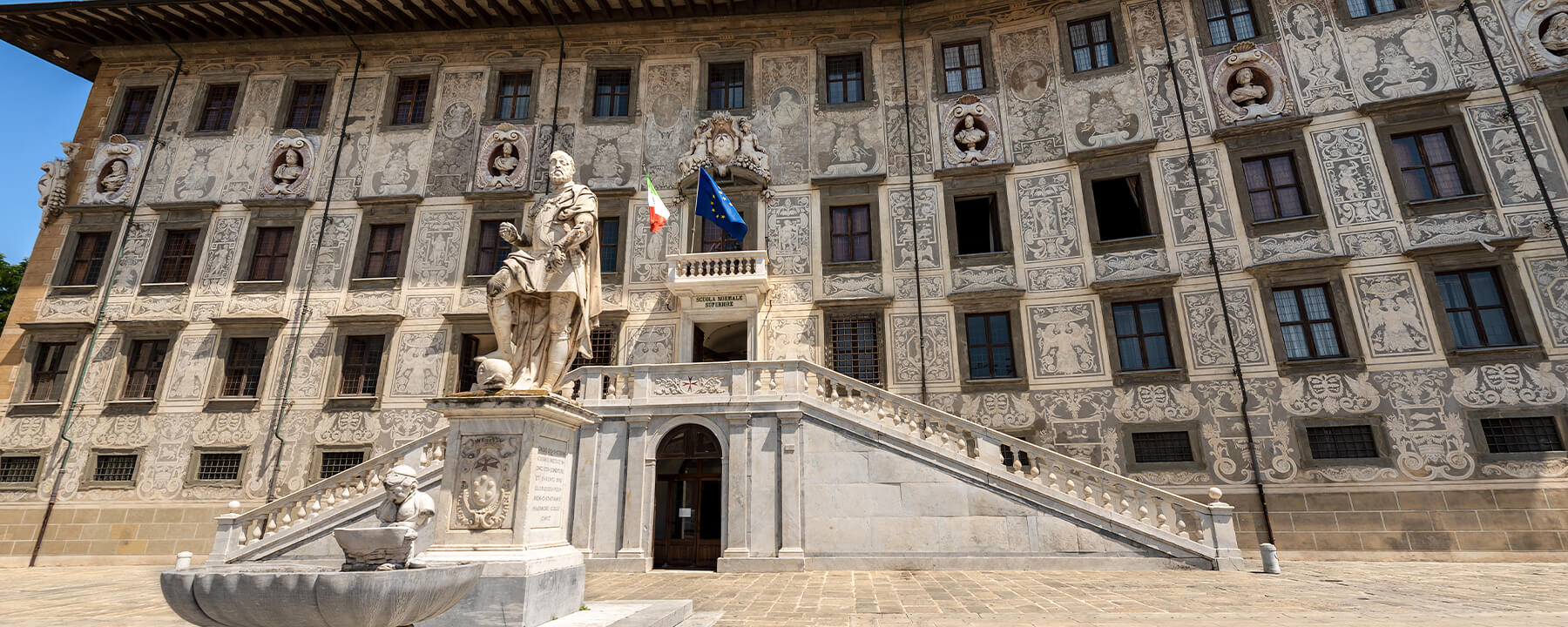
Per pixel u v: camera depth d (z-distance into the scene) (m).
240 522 13.82
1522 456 14.23
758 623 7.41
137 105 22.06
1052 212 18.55
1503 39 16.62
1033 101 19.55
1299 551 14.85
